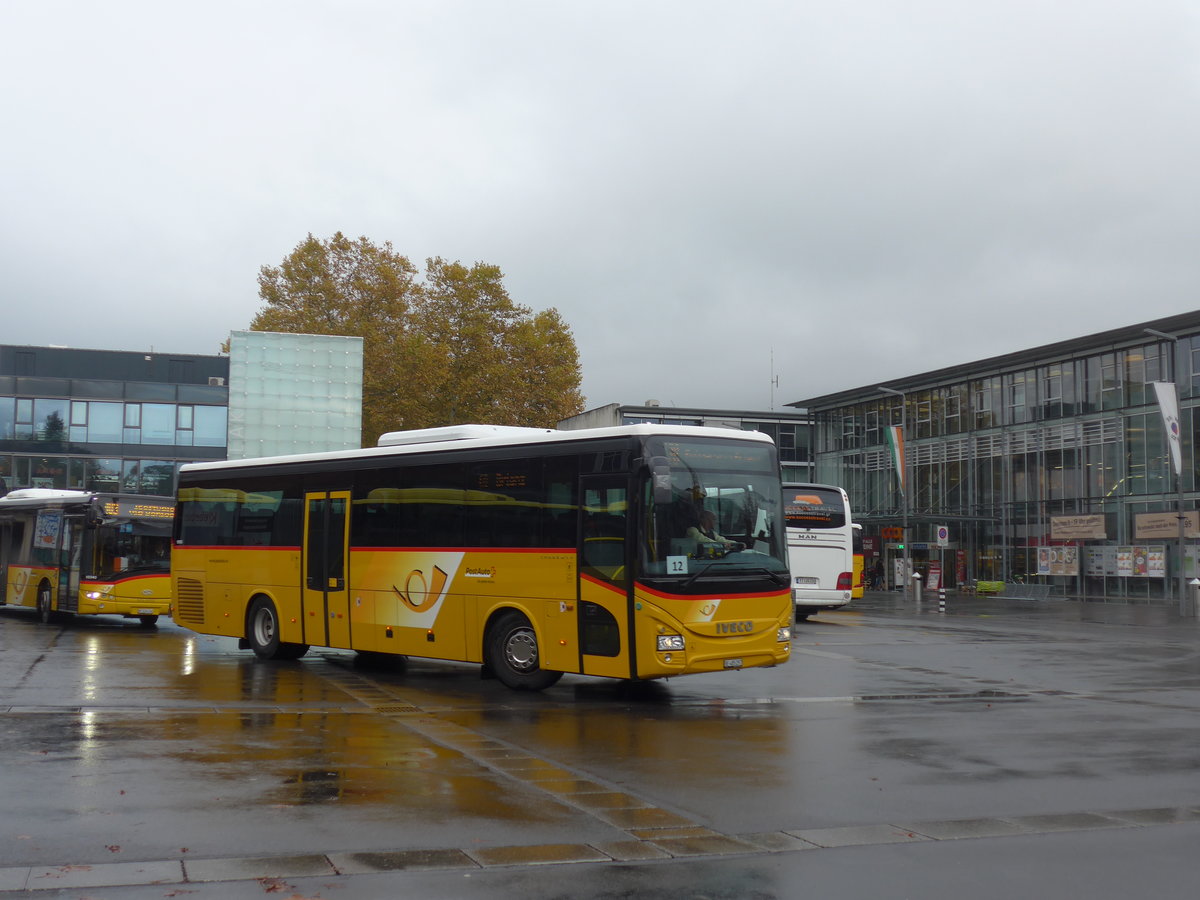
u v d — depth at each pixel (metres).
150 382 60.16
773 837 7.70
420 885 6.50
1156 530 47.97
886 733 12.30
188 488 21.81
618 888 6.50
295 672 18.27
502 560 15.94
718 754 10.90
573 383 59.25
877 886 6.61
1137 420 49.94
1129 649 24.22
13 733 11.49
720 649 14.48
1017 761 10.62
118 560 27.17
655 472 14.24
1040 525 55.09
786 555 15.42
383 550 17.73
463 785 9.23
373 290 57.81
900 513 64.19
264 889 6.38
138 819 7.92
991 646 24.81
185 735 11.52
